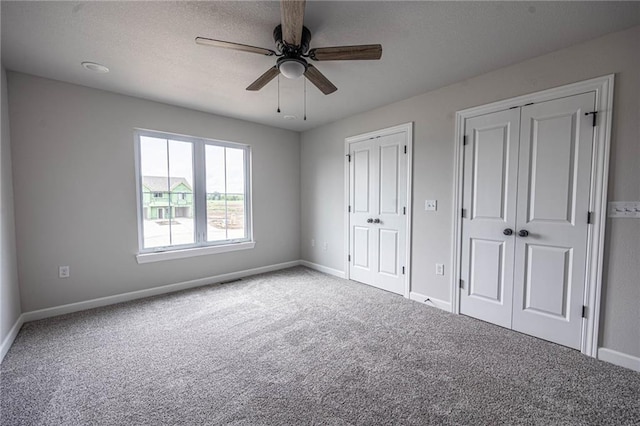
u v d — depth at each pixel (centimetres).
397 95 298
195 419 143
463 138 264
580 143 201
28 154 249
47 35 188
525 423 140
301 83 266
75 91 269
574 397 157
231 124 381
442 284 285
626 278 185
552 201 215
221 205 383
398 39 193
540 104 218
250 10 165
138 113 305
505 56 217
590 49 195
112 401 155
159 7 162
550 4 158
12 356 198
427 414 146
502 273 244
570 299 209
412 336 229
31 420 141
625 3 155
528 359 195
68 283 272
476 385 168
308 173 450
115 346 212
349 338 226
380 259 348
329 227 417
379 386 168
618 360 188
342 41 197
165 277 333
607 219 191
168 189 335
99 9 163
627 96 182
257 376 177
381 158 340
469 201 263
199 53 212
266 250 429
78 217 275
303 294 329
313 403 154
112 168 292
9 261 225
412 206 308
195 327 244
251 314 271
